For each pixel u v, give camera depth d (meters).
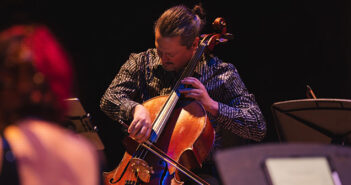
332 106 4.47
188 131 4.43
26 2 6.68
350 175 2.99
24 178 2.34
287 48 8.07
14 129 2.46
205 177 4.62
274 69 8.13
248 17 8.01
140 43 7.95
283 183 2.86
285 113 4.74
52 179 2.36
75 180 2.39
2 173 2.33
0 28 6.03
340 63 8.02
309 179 2.88
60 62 2.61
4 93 2.49
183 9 4.68
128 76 5.08
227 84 4.88
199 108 4.56
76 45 7.78
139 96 5.16
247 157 2.95
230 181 2.89
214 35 4.93
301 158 2.95
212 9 7.90
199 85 4.52
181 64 4.73
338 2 7.95
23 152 2.37
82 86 7.90
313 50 8.05
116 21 7.87
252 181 2.92
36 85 2.51
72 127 4.28
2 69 2.49
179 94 4.61
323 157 2.98
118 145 8.16
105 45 7.91
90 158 2.48
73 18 7.70
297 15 8.01
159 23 4.56
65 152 2.42
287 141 4.93
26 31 2.63
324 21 8.01
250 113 4.73
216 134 4.89
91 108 8.02
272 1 7.97
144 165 4.25
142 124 4.35
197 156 4.36
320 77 8.07
